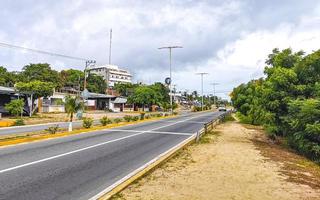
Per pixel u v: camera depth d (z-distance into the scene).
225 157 13.01
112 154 13.21
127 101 81.81
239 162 11.97
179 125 31.05
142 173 9.43
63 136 19.84
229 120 46.00
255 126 34.50
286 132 20.14
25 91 41.59
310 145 16.66
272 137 22.47
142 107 85.06
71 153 13.10
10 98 42.62
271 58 22.16
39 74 87.44
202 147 15.96
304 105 16.98
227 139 20.09
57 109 58.06
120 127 27.70
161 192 7.70
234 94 56.00
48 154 12.70
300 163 13.20
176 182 8.71
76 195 7.34
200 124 32.78
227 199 7.29
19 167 10.07
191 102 153.50
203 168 10.70
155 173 9.81
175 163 11.52
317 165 13.82
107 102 78.44
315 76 19.44
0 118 35.47
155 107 89.38
